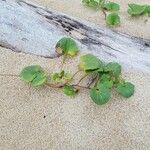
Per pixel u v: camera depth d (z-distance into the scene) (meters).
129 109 0.56
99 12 0.81
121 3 0.87
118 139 0.53
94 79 0.59
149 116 0.56
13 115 0.55
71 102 0.56
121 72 0.61
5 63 0.61
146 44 0.67
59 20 0.67
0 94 0.57
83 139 0.53
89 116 0.55
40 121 0.54
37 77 0.57
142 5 0.82
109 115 0.55
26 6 0.68
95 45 0.64
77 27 0.67
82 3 0.83
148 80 0.60
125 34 0.70
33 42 0.64
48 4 0.80
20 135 0.53
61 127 0.54
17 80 0.59
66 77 0.58
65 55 0.62
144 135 0.54
